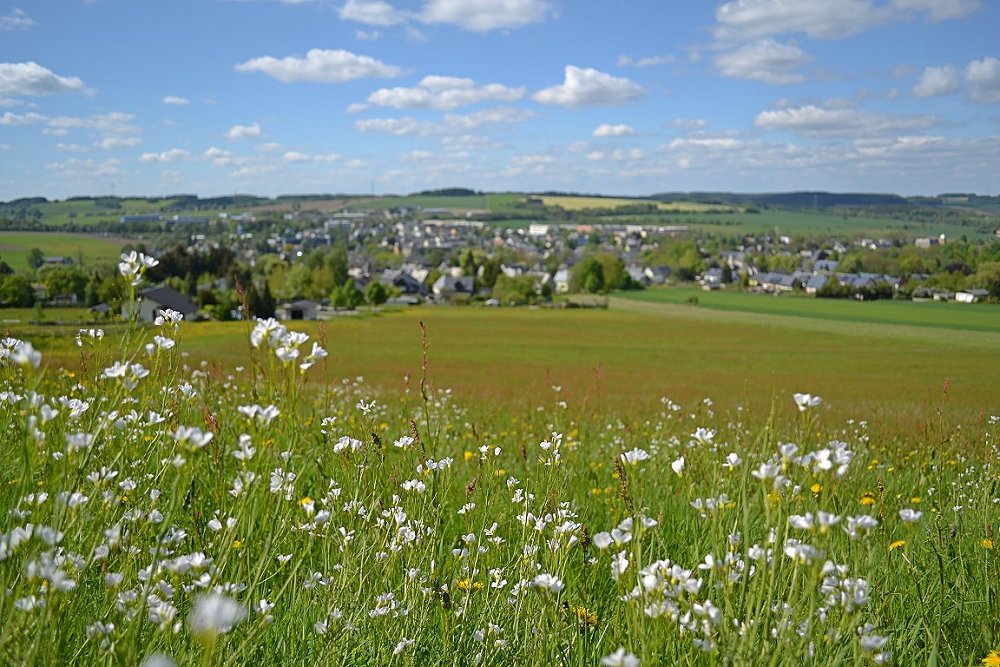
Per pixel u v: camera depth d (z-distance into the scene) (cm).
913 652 320
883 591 341
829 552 323
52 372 539
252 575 310
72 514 233
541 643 292
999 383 4134
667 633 263
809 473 296
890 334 7688
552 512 387
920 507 518
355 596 318
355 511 374
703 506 333
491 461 534
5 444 326
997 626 327
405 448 470
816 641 272
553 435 473
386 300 14362
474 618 331
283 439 400
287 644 307
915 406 2109
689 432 905
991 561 374
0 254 16112
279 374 302
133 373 281
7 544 207
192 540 351
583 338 7438
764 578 267
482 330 8044
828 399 2938
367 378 3378
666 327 8531
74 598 246
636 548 296
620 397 2233
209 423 382
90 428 281
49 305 7956
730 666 244
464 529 453
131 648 212
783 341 7169
